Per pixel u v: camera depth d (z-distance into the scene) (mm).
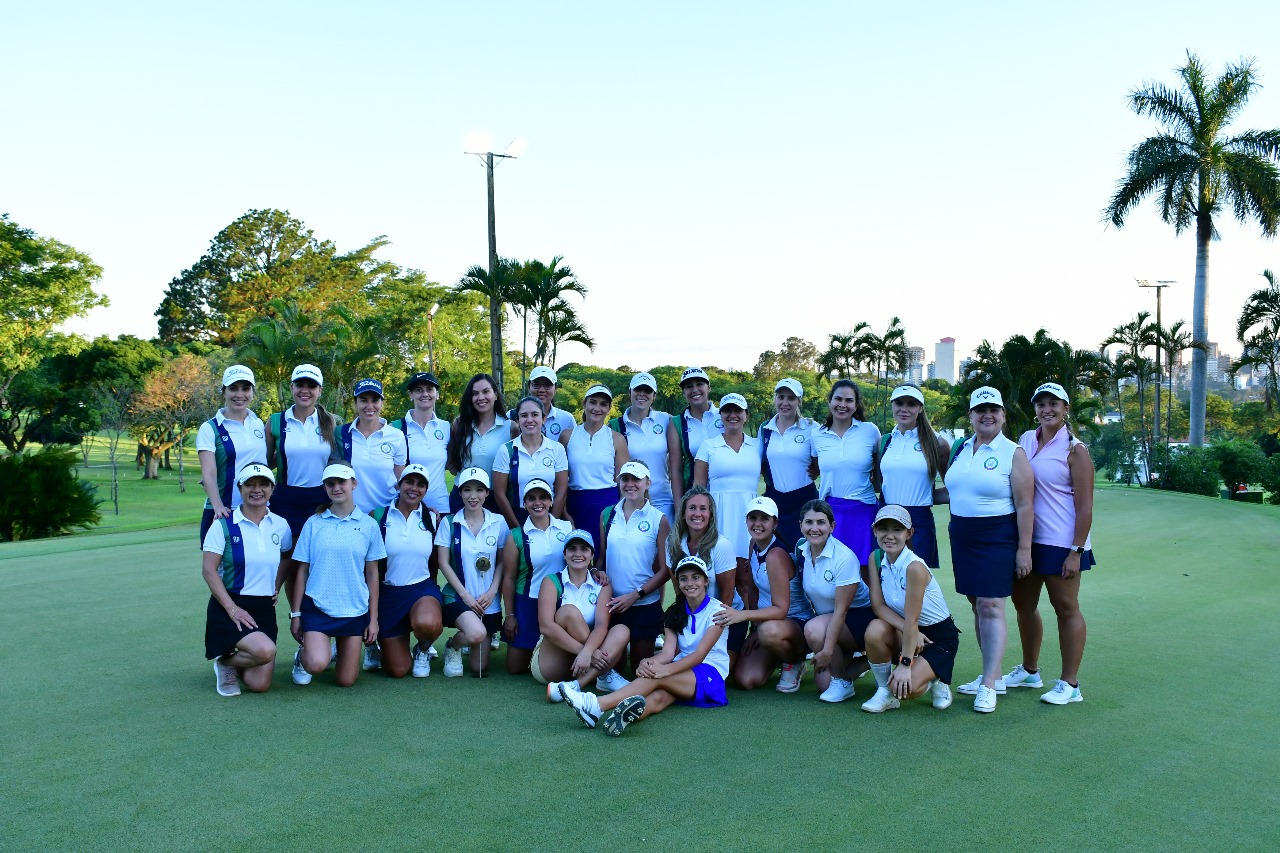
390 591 5918
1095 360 34188
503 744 4520
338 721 4887
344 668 5656
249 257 68688
